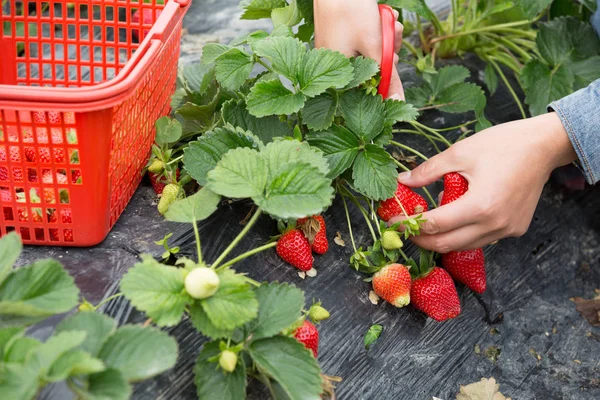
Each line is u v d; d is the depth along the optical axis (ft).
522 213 2.57
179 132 2.58
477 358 2.77
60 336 1.82
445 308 2.60
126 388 1.84
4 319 1.96
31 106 2.08
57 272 2.00
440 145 3.21
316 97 2.53
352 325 2.57
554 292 3.08
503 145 2.51
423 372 2.62
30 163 2.24
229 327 2.00
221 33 3.77
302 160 2.21
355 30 2.50
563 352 2.89
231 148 2.44
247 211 2.63
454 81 3.18
